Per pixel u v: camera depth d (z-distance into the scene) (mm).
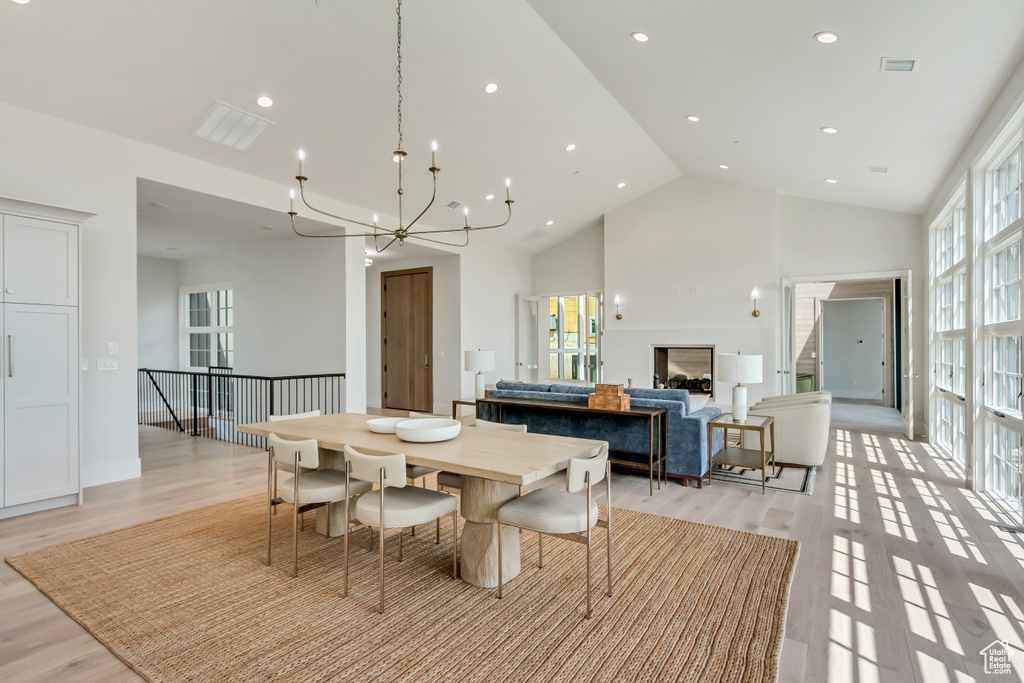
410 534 3400
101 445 4426
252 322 7547
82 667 1999
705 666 1984
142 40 3535
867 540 3254
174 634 2209
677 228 8172
